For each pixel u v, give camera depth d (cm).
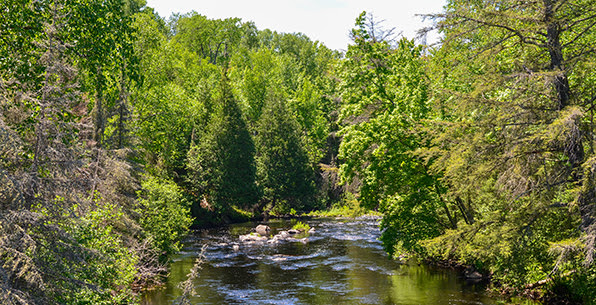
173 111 4022
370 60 2678
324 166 3039
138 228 2103
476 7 1568
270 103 6525
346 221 5456
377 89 2628
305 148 6688
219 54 9919
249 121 7000
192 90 6025
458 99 1614
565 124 1245
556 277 1725
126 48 1549
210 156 5281
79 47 1370
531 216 1513
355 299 2061
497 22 1515
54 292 1008
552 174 1478
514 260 1656
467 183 1569
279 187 6228
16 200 920
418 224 2367
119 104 2772
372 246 3544
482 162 1548
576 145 1429
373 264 2847
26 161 1013
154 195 2659
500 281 2062
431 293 2086
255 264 2894
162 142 4097
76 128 1141
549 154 1457
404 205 2344
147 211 2486
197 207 4919
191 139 5706
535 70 1528
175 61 4622
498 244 1557
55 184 1009
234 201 5328
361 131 2444
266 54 7825
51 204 1004
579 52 1467
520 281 1842
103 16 1461
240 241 3881
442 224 2455
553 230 1575
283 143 6381
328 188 6894
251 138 5638
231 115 5531
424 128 2012
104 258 1114
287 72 8394
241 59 8712
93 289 1066
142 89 3694
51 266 976
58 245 984
